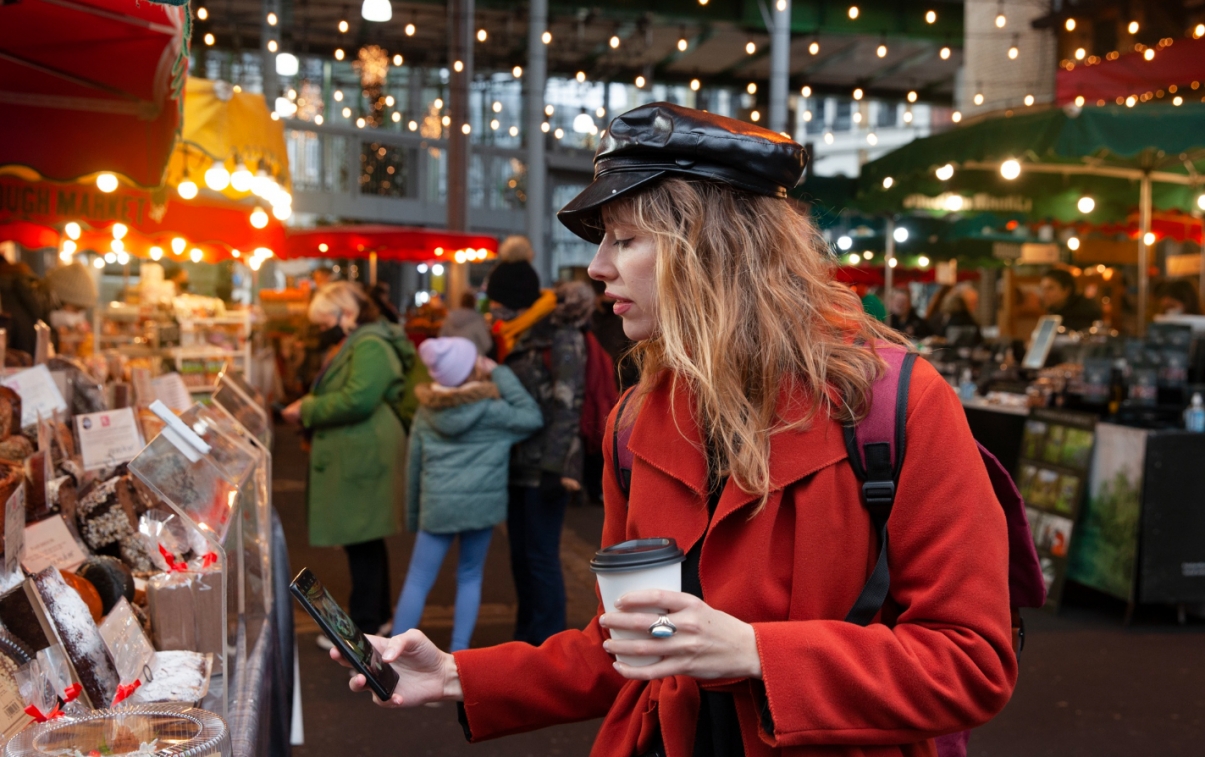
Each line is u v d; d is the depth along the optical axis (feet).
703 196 3.78
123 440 8.74
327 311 14.65
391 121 78.48
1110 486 17.11
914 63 75.97
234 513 6.02
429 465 13.08
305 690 13.25
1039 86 47.47
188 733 3.39
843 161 124.77
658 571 3.27
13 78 10.07
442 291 83.10
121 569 6.05
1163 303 25.76
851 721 3.29
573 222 4.15
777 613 3.59
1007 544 3.59
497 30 68.59
